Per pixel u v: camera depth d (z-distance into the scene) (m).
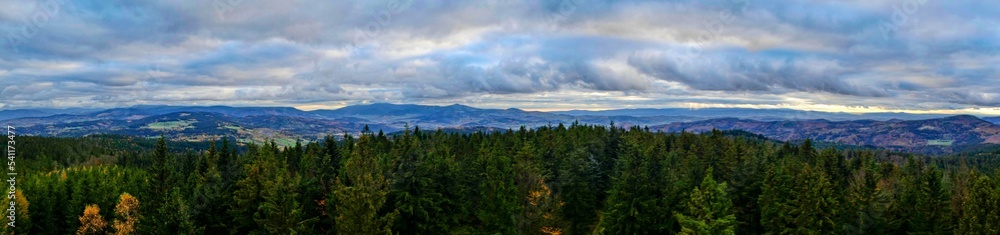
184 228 47.84
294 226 49.31
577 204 64.00
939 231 47.22
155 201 57.19
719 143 98.75
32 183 83.06
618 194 55.19
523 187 60.56
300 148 95.56
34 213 67.56
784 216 49.34
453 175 59.62
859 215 50.19
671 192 54.16
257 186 53.22
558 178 69.06
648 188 54.12
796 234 47.59
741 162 72.00
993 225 39.28
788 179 54.56
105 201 70.00
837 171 74.50
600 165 76.38
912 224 49.06
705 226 39.09
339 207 48.62
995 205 39.72
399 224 53.31
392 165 58.56
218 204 53.94
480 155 72.81
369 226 47.06
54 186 71.44
